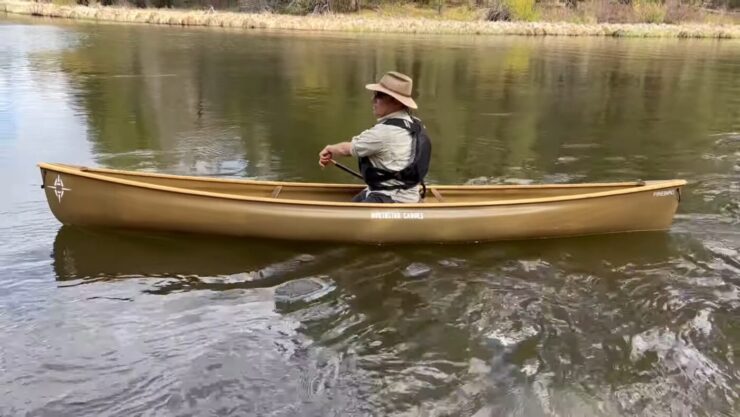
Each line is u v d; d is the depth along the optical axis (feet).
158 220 15.12
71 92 36.22
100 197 15.06
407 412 9.74
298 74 47.26
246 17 100.12
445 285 13.60
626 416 9.74
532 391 10.25
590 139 28.68
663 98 40.60
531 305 12.86
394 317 12.31
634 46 81.35
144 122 29.60
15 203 17.57
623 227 16.44
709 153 26.35
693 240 16.33
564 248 15.62
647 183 16.89
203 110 32.96
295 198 16.75
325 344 11.35
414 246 15.33
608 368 10.87
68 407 9.50
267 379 10.34
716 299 13.26
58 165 15.61
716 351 11.41
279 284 13.44
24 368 10.33
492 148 26.71
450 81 46.14
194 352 10.95
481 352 11.25
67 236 15.35
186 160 23.50
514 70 53.26
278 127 29.45
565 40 89.92
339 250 14.99
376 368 10.74
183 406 9.64
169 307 12.37
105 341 11.16
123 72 45.03
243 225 15.01
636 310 12.77
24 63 46.88
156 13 103.76
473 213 15.26
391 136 14.85
